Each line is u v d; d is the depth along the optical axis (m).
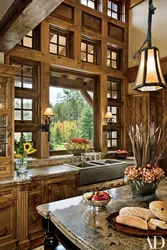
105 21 4.79
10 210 2.65
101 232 1.32
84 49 4.63
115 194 2.10
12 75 2.87
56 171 3.21
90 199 1.69
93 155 4.41
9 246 2.63
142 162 1.96
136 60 5.00
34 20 2.19
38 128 3.82
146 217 1.38
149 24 1.86
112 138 5.06
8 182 2.61
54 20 3.96
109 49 5.08
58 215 1.58
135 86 1.91
